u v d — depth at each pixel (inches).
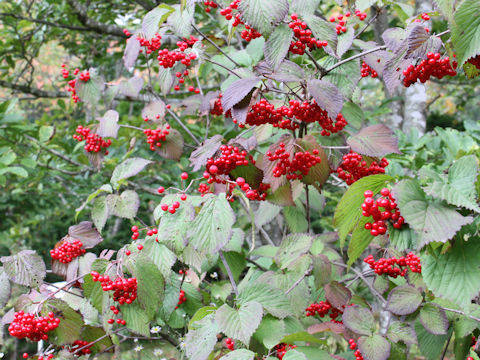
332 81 101.0
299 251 115.5
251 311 83.3
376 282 123.2
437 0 66.8
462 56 63.7
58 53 457.4
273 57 81.6
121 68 263.4
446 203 60.5
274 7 76.9
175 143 124.9
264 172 103.1
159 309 109.1
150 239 99.7
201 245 83.4
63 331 101.0
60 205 311.4
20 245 314.0
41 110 444.8
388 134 103.5
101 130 124.8
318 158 100.7
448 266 63.8
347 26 95.6
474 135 169.3
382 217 65.0
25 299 104.0
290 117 97.1
